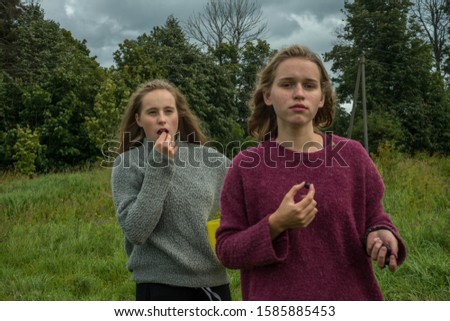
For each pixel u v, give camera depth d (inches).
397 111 1165.1
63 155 788.0
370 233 70.9
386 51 1219.2
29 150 729.0
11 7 1192.2
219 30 1659.7
